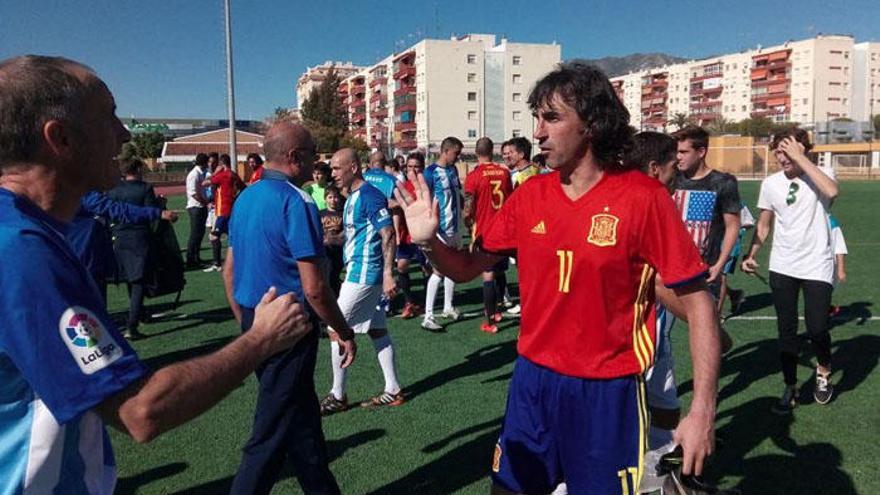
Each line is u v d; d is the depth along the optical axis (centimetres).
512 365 557
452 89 8438
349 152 456
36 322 118
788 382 441
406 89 8844
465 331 682
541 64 8750
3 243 118
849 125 6669
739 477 346
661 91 12112
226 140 7831
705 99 11281
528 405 213
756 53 10312
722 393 479
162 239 668
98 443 142
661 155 340
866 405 446
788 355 439
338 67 12912
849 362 545
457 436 408
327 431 420
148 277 658
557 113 199
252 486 273
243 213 299
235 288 305
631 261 197
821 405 448
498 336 658
